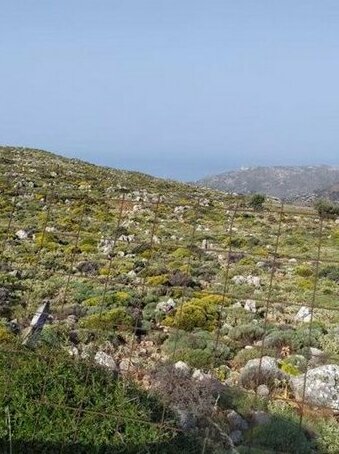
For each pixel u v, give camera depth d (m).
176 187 85.00
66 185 61.28
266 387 12.95
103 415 8.97
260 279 28.50
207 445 9.55
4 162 76.19
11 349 9.84
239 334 17.59
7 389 9.02
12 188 53.38
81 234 38.22
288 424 10.79
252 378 13.27
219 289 25.27
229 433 10.45
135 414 9.16
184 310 18.98
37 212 46.19
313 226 51.97
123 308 18.97
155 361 14.09
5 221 40.75
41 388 9.16
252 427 10.47
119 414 9.05
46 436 8.66
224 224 50.31
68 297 21.05
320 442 10.73
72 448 8.65
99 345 14.53
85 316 18.50
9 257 28.20
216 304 21.72
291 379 13.28
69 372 9.51
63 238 35.91
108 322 17.19
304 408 12.07
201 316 18.77
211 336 17.11
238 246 40.34
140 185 77.81
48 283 22.83
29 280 23.47
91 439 8.74
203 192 83.38
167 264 30.33
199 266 30.25
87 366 9.93
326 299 24.52
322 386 12.42
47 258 29.09
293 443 10.38
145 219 48.47
